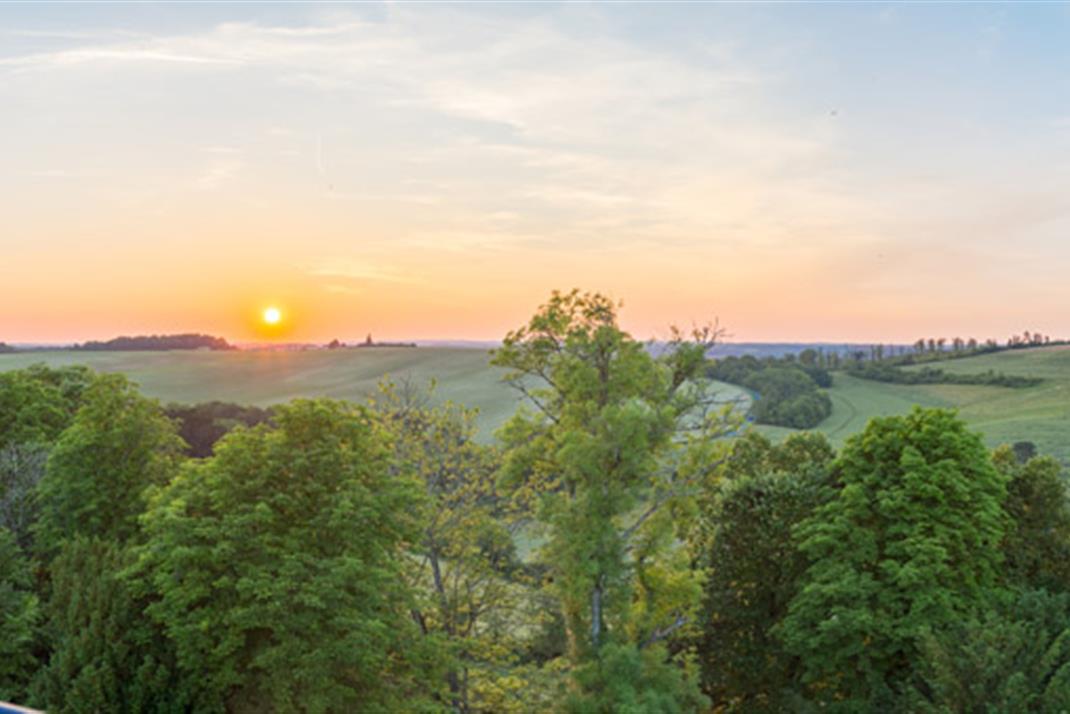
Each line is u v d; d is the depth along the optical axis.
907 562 28.58
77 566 28.30
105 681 23.34
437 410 34.84
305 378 123.81
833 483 35.06
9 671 25.08
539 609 32.81
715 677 34.94
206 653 23.66
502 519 32.84
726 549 35.56
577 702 24.27
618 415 25.97
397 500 26.22
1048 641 24.50
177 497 25.78
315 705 21.05
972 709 21.84
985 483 30.36
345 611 22.39
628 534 28.52
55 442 37.88
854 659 29.30
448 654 26.08
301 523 25.05
